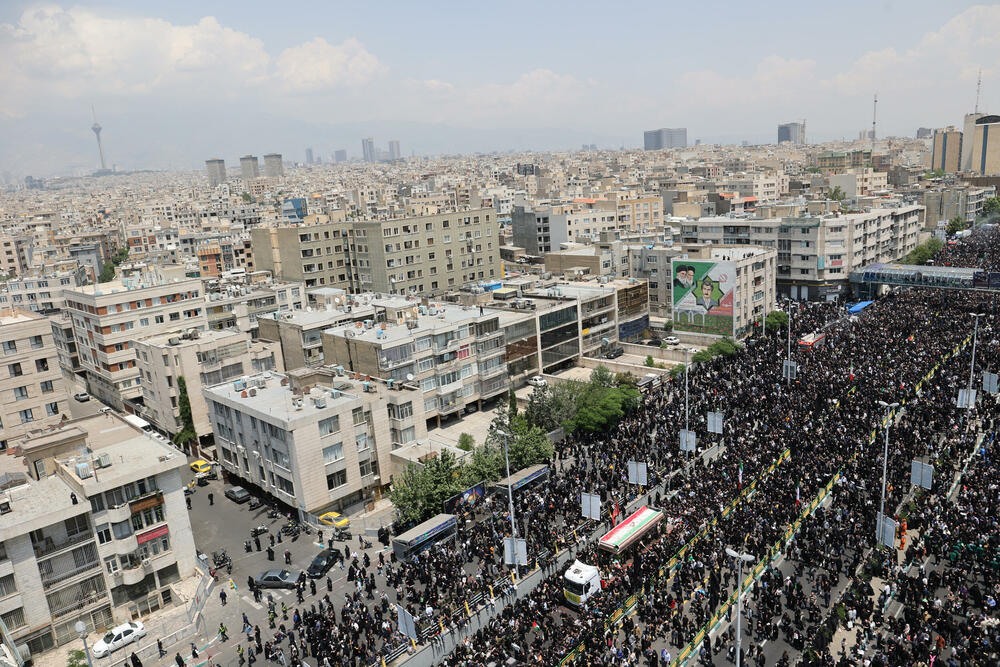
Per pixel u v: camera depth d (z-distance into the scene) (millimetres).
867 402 86438
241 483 86000
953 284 142000
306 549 70562
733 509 67062
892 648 47531
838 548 59156
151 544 65250
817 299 158625
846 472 71188
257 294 131750
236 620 60062
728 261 123812
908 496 68188
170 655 56812
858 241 161000
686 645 51250
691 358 115062
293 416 73375
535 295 122562
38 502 60500
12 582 56656
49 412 92312
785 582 56656
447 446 87750
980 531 59031
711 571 57000
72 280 178250
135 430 75500
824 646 48469
